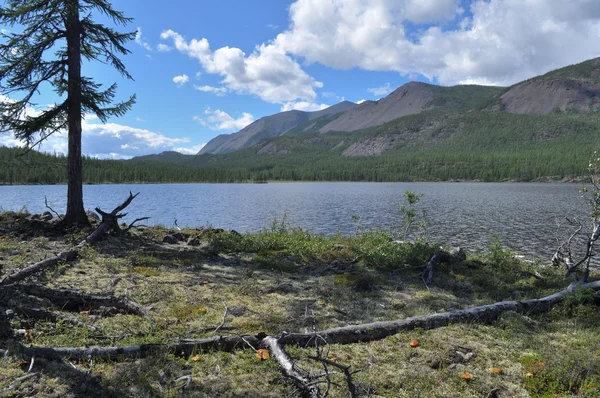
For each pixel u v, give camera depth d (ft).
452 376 14.30
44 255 29.71
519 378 14.39
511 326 19.40
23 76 39.42
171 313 19.56
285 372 13.23
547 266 40.16
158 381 12.74
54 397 11.14
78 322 17.12
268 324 18.74
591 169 31.89
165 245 40.24
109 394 11.71
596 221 31.09
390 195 251.19
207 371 13.78
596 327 20.12
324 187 430.61
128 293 22.63
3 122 38.88
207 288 25.17
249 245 41.01
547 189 325.42
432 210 139.44
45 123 41.06
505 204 165.17
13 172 337.72
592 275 34.06
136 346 14.58
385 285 28.78
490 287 29.43
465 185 468.75
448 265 35.78
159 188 379.35
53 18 39.04
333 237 54.44
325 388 12.80
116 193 254.88
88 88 41.75
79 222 42.34
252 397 12.22
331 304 22.94
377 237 47.37
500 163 649.20
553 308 23.20
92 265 28.94
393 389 13.21
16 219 43.86
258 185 519.19
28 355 13.17
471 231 86.43
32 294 19.86
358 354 15.90
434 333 18.35
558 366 14.61
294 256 38.17
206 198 218.18
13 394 10.99
